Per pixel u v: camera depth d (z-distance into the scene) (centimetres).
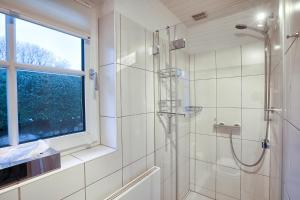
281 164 92
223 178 174
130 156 111
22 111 77
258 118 151
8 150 70
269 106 139
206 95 174
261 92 147
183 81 165
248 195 161
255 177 157
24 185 61
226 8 143
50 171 70
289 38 69
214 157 177
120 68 104
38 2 77
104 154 93
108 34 103
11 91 72
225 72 162
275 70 115
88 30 101
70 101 98
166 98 147
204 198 182
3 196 56
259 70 145
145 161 125
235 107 162
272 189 134
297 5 56
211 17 158
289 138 70
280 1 90
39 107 84
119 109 103
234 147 166
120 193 96
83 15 98
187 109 174
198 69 173
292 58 64
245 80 154
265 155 149
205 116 178
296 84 58
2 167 59
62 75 93
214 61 166
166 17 145
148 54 127
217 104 170
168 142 152
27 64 77
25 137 79
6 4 66
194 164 187
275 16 110
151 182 118
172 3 140
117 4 102
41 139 83
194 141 185
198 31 164
